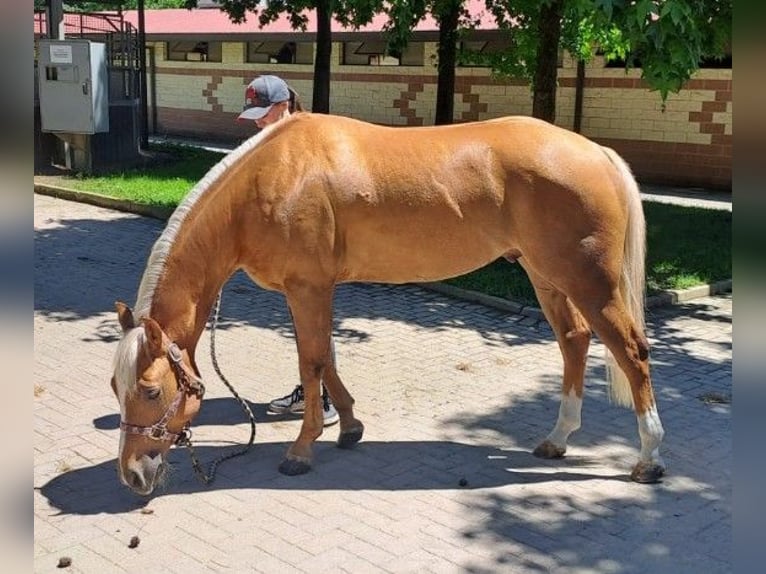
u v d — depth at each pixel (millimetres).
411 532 4082
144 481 3965
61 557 3811
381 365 6594
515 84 18656
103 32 21875
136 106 16656
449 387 6133
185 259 4223
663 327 7797
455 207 4422
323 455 4965
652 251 10281
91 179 14695
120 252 10242
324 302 4527
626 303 4457
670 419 5566
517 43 13547
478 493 4492
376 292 8875
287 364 6602
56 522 4145
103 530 4078
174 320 4207
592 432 5363
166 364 3961
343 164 4418
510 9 12648
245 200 4387
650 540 4035
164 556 3854
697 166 16312
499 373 6453
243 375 6340
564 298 4789
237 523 4160
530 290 8562
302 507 4328
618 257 4352
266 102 4949
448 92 14453
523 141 4406
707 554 3918
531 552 3914
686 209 13227
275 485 4574
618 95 17078
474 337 7379
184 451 4992
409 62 20578
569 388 4902
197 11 28734
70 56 14570
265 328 7531
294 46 22953
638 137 17000
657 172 16844
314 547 3936
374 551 3902
